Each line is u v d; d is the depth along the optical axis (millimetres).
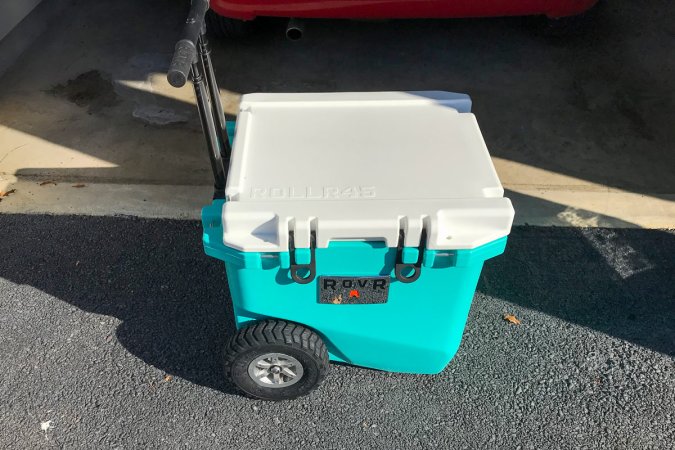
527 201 1781
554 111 2096
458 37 2449
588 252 1652
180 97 2160
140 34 2484
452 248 1003
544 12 2107
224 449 1270
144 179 1843
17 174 1857
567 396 1353
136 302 1537
